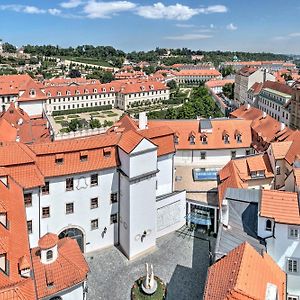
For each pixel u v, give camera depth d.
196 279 53.75
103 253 60.03
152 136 66.12
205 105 184.25
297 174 50.94
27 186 50.97
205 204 65.69
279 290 37.75
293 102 137.62
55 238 43.06
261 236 46.72
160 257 59.22
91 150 57.34
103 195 59.00
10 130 90.00
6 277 33.62
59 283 41.09
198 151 86.19
